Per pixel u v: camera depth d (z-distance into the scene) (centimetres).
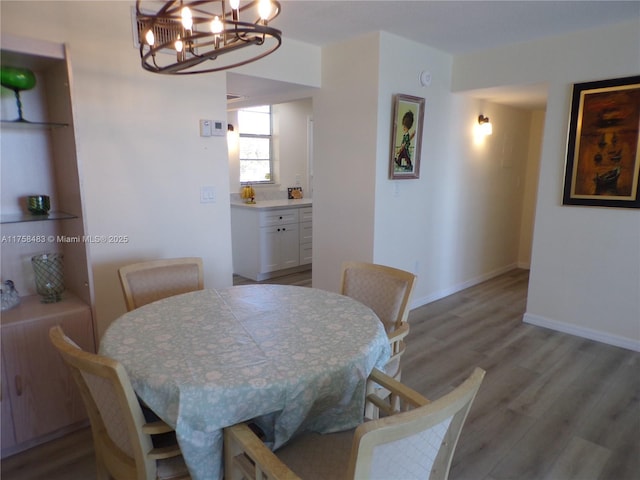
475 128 429
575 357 297
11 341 181
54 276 205
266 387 122
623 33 289
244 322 167
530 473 186
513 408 235
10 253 207
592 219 317
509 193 510
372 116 328
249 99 432
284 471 107
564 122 323
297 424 129
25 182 208
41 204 200
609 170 304
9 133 201
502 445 204
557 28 303
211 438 123
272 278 491
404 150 349
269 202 521
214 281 292
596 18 282
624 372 276
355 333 157
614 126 299
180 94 260
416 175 365
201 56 128
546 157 334
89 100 225
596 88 303
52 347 192
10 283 198
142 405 145
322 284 390
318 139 371
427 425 91
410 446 95
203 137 274
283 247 492
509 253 539
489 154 458
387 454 92
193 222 276
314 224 388
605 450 201
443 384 261
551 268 342
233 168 529
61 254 218
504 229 516
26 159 207
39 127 206
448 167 405
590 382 263
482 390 253
